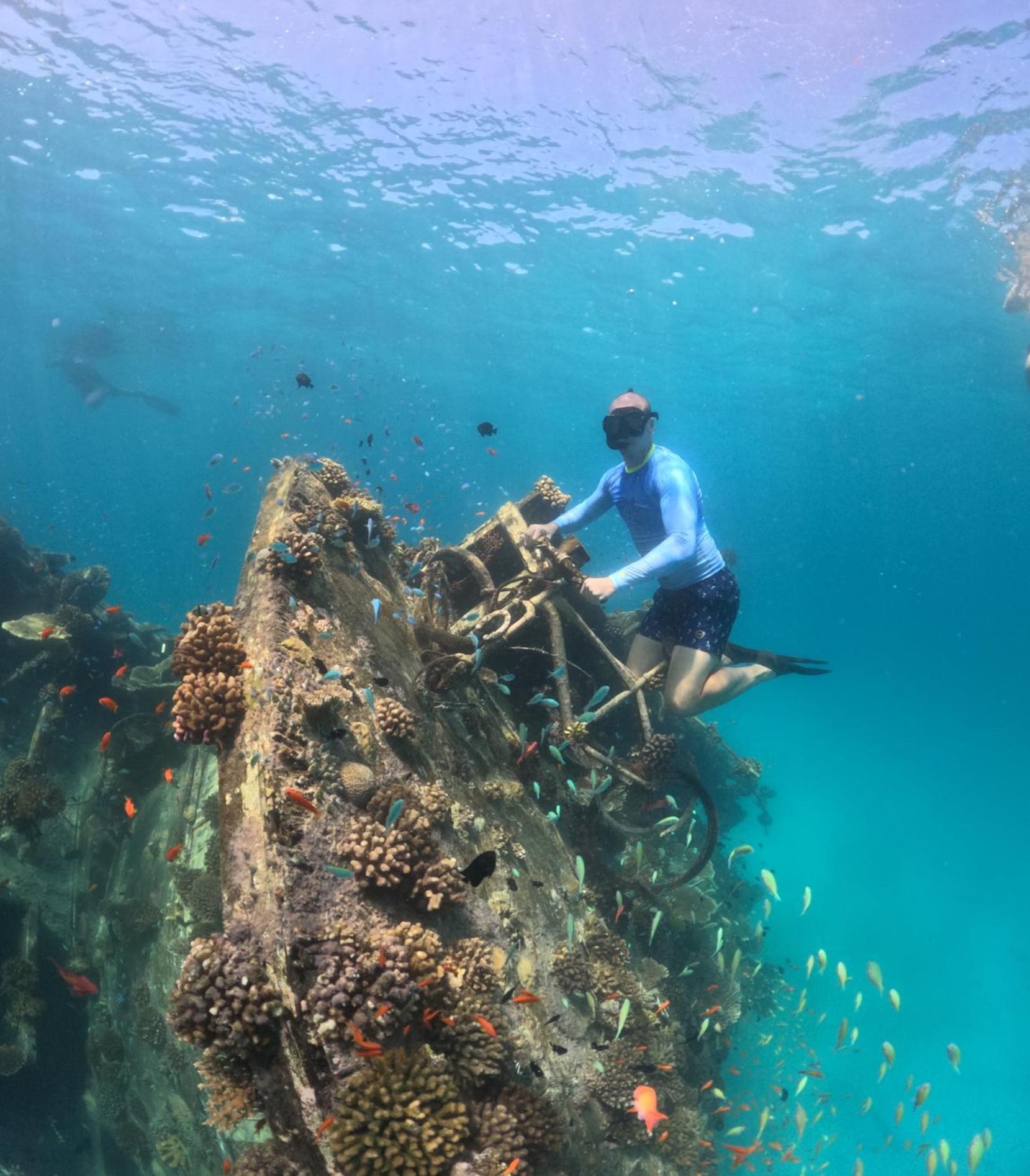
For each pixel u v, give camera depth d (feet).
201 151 69.87
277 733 11.28
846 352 110.93
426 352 137.59
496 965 11.94
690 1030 19.93
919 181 61.41
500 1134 9.59
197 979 9.41
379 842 10.73
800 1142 27.09
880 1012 36.94
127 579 118.93
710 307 95.04
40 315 128.26
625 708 22.82
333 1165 8.41
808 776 79.97
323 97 60.44
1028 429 159.22
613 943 15.85
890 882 54.44
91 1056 22.62
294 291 106.01
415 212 78.33
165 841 22.82
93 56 57.36
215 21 53.06
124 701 29.58
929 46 48.03
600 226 76.64
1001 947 46.19
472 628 17.10
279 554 13.76
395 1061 9.18
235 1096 9.74
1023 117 52.47
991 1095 32.71
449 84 57.36
